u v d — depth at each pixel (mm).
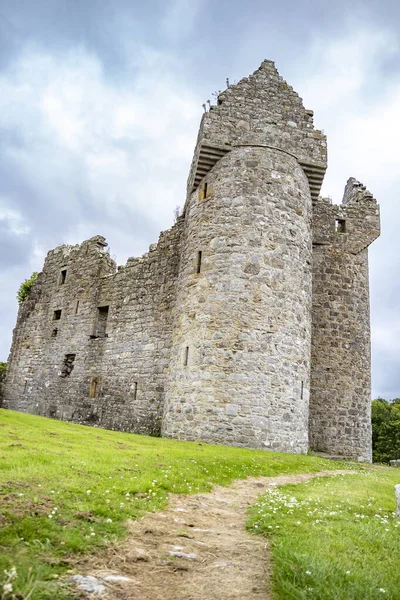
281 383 18109
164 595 4359
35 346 32844
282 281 19031
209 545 5902
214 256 19188
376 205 25297
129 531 5945
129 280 27281
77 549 4957
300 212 20312
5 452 9188
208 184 20500
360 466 17891
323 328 23594
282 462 14625
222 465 12375
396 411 49531
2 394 34250
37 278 34906
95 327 28625
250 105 20906
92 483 7574
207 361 18125
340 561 5164
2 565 4230
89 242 31156
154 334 24906
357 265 24562
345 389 23125
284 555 5191
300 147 20953
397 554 5746
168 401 19469
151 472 9539
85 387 27781
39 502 6008
